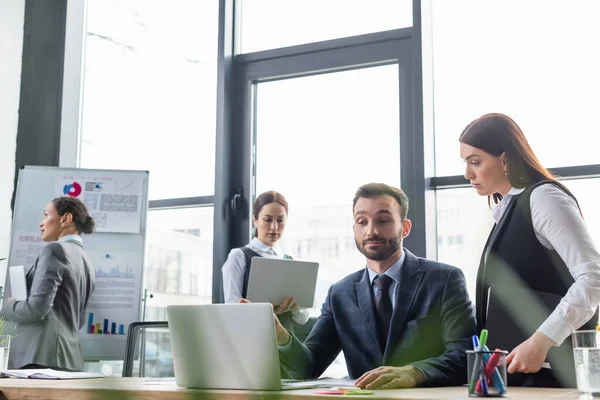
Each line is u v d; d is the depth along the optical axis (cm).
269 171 382
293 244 367
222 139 383
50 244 339
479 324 184
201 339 139
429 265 187
